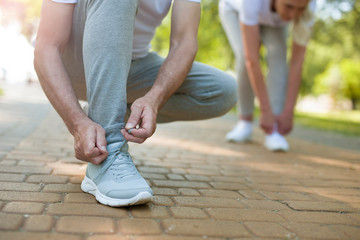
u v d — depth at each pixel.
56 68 1.32
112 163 1.30
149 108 1.27
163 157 2.48
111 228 1.10
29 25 15.68
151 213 1.26
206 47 11.92
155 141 3.19
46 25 1.34
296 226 1.27
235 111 9.93
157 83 1.37
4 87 9.63
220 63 12.59
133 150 2.65
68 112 1.27
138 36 1.60
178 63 1.41
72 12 1.38
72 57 1.53
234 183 1.87
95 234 1.05
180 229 1.14
